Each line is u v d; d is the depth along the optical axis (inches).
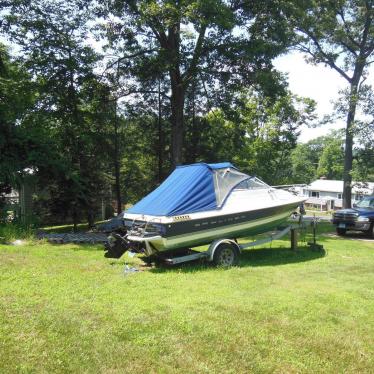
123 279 287.9
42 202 711.7
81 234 549.0
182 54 778.8
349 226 645.9
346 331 206.8
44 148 605.9
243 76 815.7
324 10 1055.6
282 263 380.2
